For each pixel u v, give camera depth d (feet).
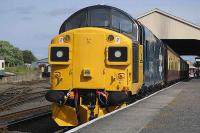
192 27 153.89
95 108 48.52
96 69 48.57
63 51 49.11
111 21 52.21
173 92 86.53
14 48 535.60
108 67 48.42
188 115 45.44
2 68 271.49
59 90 49.37
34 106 84.28
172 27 154.92
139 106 53.42
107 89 48.34
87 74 48.29
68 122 48.34
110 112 47.65
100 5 53.11
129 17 53.36
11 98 100.89
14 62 505.25
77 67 48.80
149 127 36.81
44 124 58.59
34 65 409.90
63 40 49.52
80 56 48.78
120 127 36.55
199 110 50.47
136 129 35.68
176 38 154.61
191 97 72.18
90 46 48.70
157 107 53.11
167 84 125.08
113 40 48.42
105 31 48.60
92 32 48.78
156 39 81.87
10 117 64.49
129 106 52.80
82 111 48.55
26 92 125.39
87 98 48.98
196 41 177.06
